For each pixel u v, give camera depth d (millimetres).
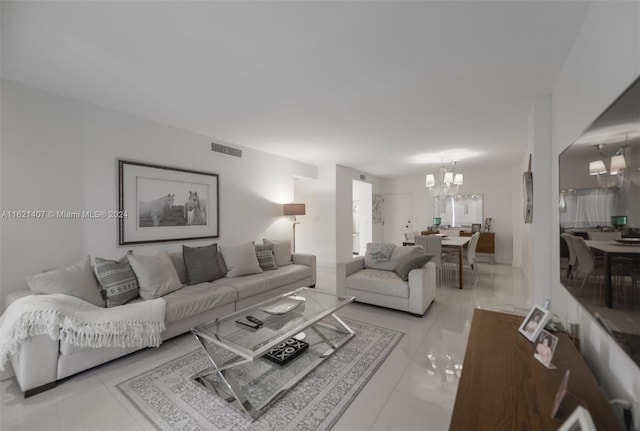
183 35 1785
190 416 1646
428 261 3539
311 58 2049
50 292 2133
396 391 1871
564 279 1742
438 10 1566
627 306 960
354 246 8547
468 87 2488
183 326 2605
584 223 1392
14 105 2377
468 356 1356
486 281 4922
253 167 4680
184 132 3674
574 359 1315
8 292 2342
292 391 1874
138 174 3182
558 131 2305
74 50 1944
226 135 3928
